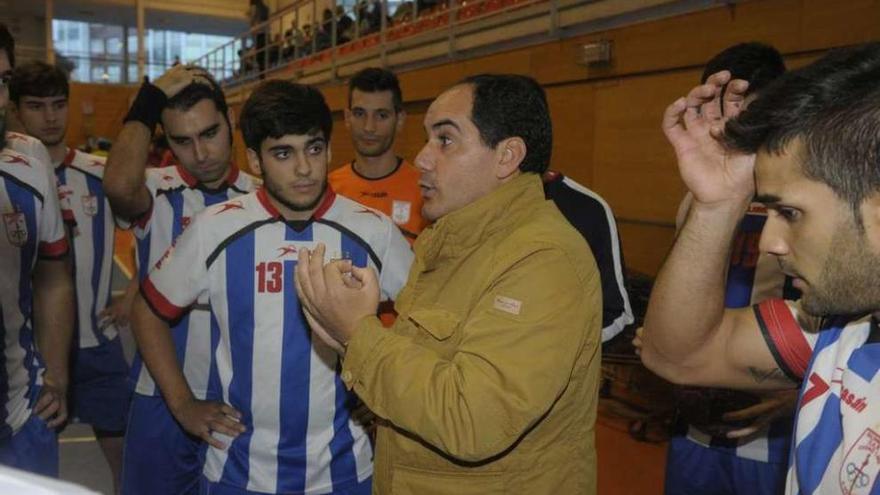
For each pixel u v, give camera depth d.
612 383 4.40
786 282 1.95
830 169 0.83
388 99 3.25
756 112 0.91
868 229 0.83
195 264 1.84
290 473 1.82
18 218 1.98
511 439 1.17
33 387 2.05
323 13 13.33
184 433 2.24
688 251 1.24
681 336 1.28
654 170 4.74
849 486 0.89
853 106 0.82
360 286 1.31
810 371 1.01
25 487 0.48
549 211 1.37
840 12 3.45
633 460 3.67
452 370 1.19
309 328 1.82
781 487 1.92
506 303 1.21
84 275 3.11
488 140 1.38
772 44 3.86
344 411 1.86
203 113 2.46
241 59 16.42
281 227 1.86
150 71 23.70
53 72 3.03
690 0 4.40
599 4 5.19
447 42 7.50
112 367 3.21
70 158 3.13
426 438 1.20
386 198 3.33
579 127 5.59
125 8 20.89
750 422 1.94
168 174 2.57
